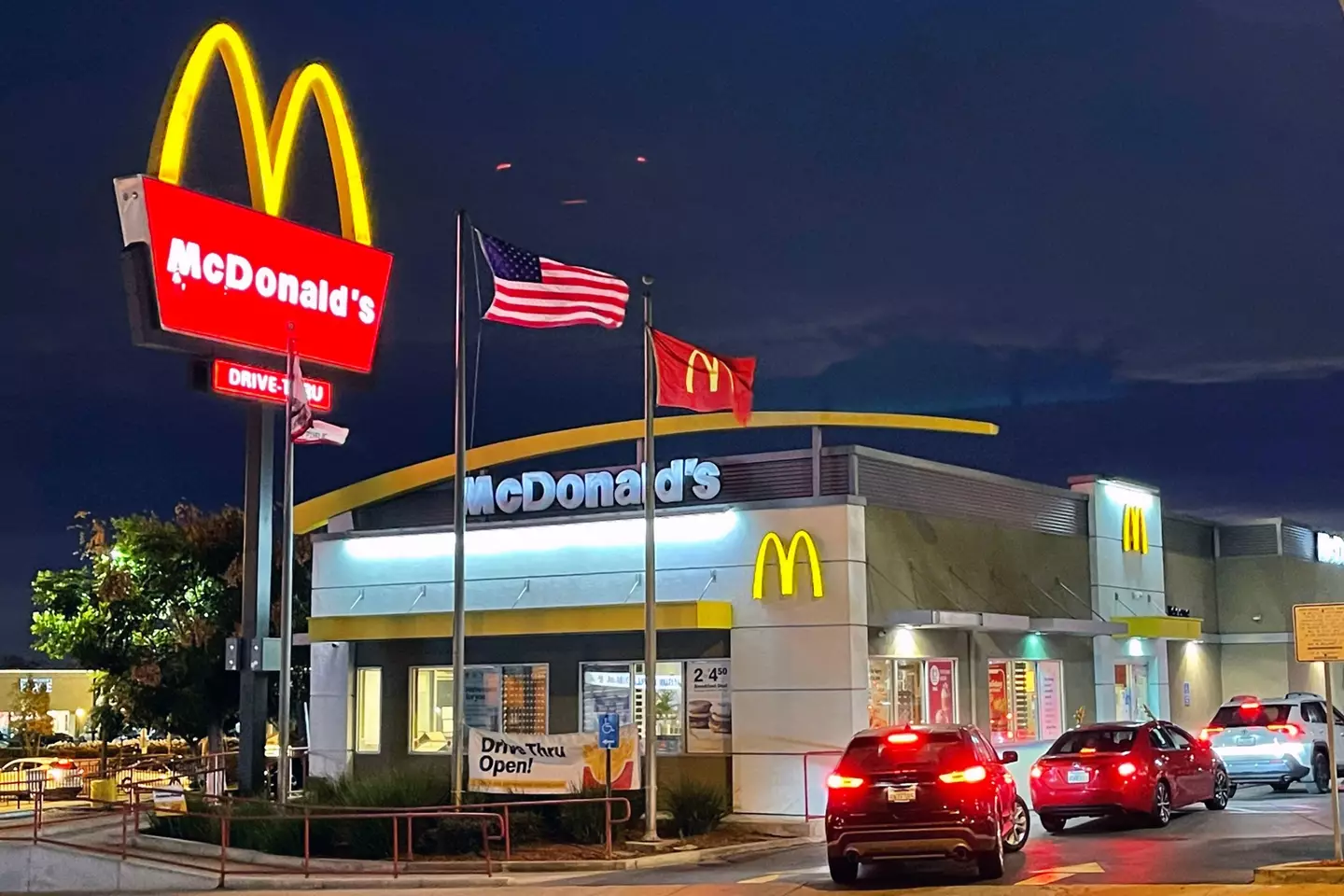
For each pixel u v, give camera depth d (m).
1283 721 28.50
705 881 18.22
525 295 23.45
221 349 27.83
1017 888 15.07
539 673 29.30
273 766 36.25
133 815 25.02
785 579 26.69
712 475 28.53
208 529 40.59
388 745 30.77
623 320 24.39
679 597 27.77
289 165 30.19
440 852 21.72
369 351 30.80
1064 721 32.91
